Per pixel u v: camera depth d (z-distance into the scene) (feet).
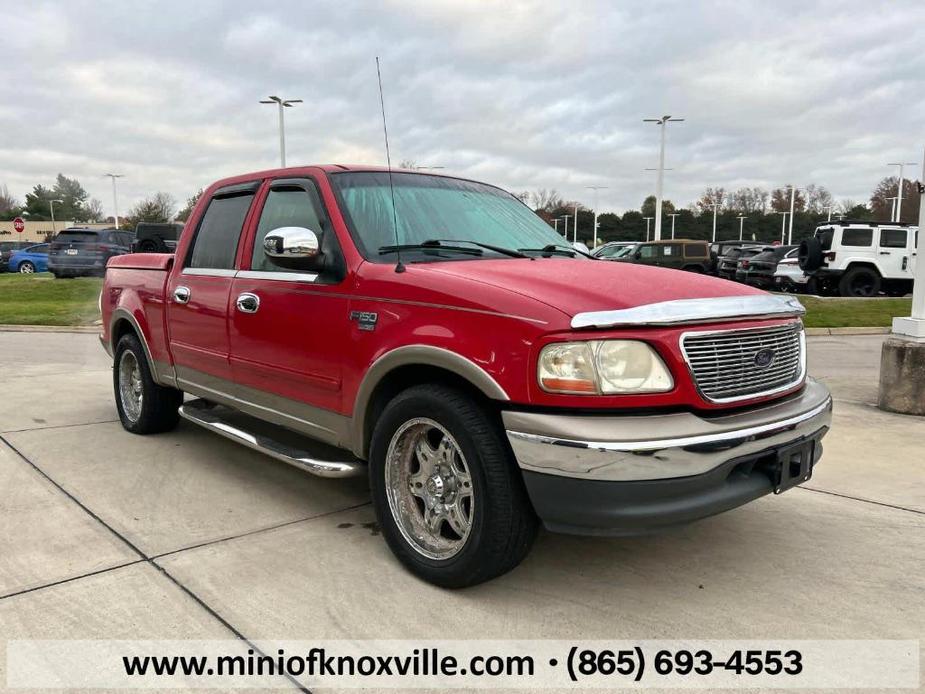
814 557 11.84
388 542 11.18
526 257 12.57
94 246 82.07
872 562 11.65
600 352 9.03
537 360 9.14
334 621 9.64
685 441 8.92
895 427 20.53
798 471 10.46
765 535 12.76
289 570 11.08
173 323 16.26
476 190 14.88
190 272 15.70
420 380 11.14
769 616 9.93
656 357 9.21
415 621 9.68
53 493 14.29
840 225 67.41
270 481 15.21
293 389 12.82
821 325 46.52
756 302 10.37
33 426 19.63
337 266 11.87
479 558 9.85
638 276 10.98
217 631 9.36
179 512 13.41
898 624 9.73
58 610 9.79
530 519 9.81
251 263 13.98
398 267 11.07
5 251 115.34
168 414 18.31
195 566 11.16
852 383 27.50
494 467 9.61
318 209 12.62
